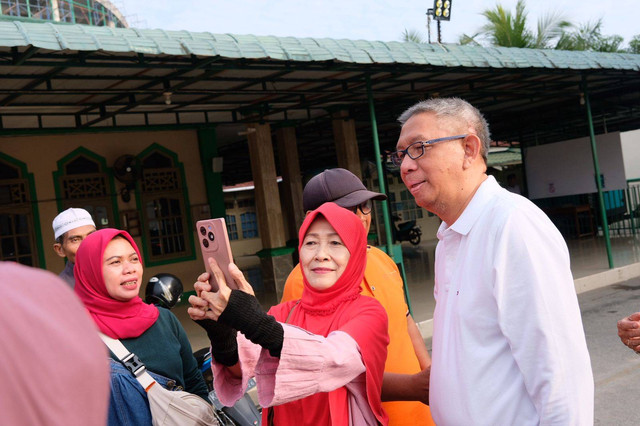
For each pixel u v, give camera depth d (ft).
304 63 25.04
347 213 6.90
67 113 32.50
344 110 41.86
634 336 6.85
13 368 1.60
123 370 7.75
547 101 46.70
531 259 5.30
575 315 5.39
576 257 41.52
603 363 19.15
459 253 5.95
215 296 5.38
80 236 12.53
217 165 39.73
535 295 5.24
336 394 6.21
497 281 5.41
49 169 35.40
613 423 14.51
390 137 57.62
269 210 39.70
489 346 5.61
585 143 47.50
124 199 37.50
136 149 38.17
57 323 1.70
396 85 33.17
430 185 6.17
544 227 5.46
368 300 6.82
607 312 26.43
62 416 1.64
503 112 50.06
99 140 37.04
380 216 32.35
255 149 39.60
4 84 23.62
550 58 31.24
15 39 17.29
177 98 31.50
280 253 39.45
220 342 6.06
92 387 1.72
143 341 8.29
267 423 6.94
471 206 5.90
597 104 46.98
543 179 50.98
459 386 5.74
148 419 7.64
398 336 8.10
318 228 6.86
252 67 24.06
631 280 34.01
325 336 6.63
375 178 52.26
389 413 7.59
